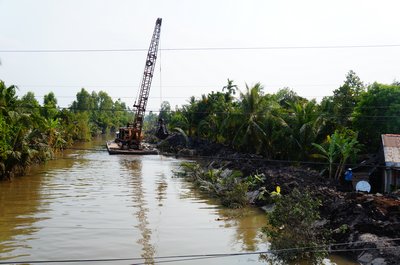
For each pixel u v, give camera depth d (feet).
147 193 88.38
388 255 41.14
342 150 85.56
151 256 46.42
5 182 99.66
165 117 368.27
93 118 380.17
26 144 105.70
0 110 95.40
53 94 250.37
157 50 197.57
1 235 53.52
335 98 140.15
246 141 132.77
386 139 79.36
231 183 84.79
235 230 58.29
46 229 57.06
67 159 164.04
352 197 57.00
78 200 78.79
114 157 175.73
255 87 136.87
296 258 44.50
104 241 51.80
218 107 185.57
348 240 46.98
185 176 116.47
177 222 62.64
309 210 46.32
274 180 78.64
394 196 56.29
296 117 115.03
